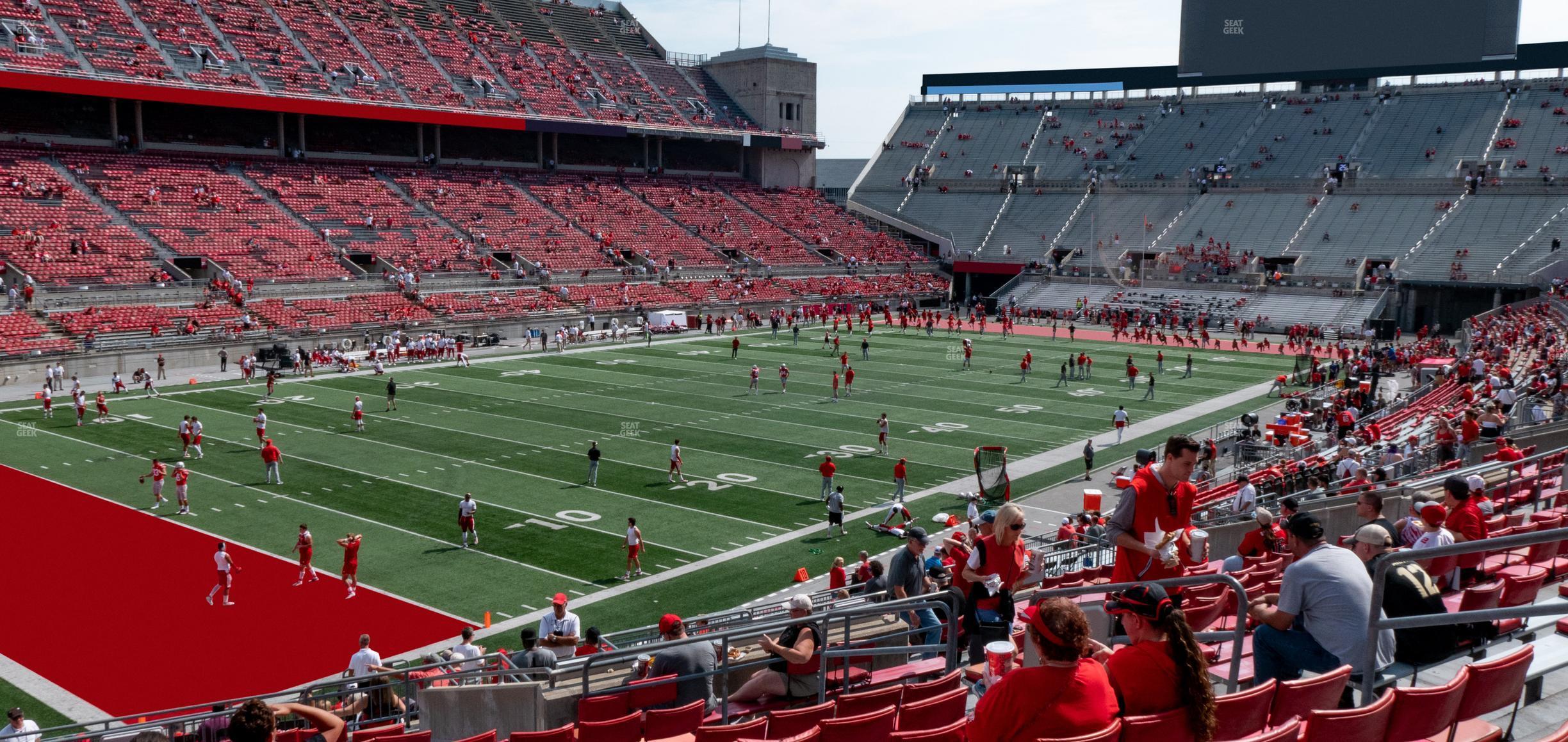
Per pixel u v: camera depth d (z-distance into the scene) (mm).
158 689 16016
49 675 16484
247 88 62406
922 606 7891
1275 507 18719
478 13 83938
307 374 46594
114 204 54781
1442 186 70062
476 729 10734
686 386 44625
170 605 19594
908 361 52969
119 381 41125
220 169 62000
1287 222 72688
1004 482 27516
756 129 91625
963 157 91562
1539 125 71625
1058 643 4961
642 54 93688
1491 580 9609
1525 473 15344
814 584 21172
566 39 88250
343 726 6551
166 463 29953
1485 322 55469
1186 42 83188
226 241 55844
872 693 7969
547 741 8930
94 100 61781
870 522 25625
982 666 8188
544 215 72188
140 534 23672
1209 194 77250
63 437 33219
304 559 21000
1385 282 64812
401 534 24062
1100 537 18172
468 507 23281
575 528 24734
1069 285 77000
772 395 42719
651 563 22469
